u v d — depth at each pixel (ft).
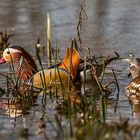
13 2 86.43
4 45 68.80
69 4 85.30
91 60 55.67
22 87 53.78
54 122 43.55
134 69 55.11
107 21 78.33
